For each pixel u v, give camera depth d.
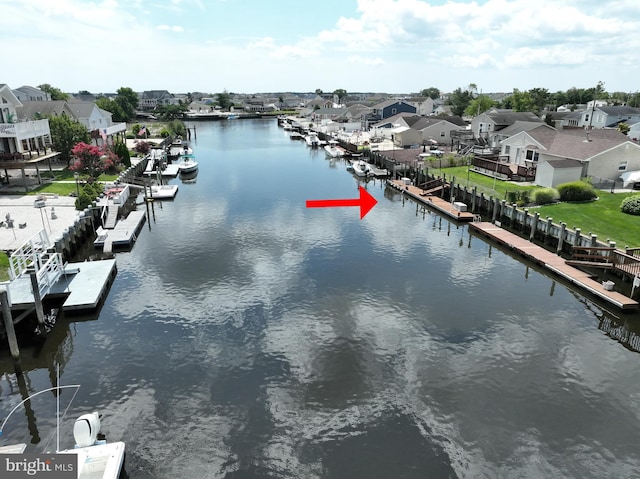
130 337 20.59
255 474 13.34
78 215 33.44
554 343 20.23
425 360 18.83
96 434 13.77
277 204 45.50
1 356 19.22
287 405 16.17
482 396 16.66
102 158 55.47
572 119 103.81
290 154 83.38
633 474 13.40
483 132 73.38
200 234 35.34
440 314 22.73
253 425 15.21
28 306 20.27
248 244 32.91
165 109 176.12
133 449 14.18
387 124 95.19
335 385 17.27
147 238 34.50
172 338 20.52
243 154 83.38
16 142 46.50
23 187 43.41
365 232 36.19
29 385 17.44
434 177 52.03
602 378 17.80
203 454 14.02
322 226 37.72
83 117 66.69
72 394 16.83
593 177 42.44
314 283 26.25
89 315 22.39
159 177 55.12
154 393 16.84
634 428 15.16
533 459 13.88
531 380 17.59
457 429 15.05
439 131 79.56
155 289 25.44
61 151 52.34
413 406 16.12
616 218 34.22
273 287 25.69
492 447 14.32
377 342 20.17
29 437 14.77
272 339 20.39
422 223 39.22
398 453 14.05
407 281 26.70
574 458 13.94
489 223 37.53
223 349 19.66
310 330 21.16
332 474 13.30
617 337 20.83
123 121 125.12
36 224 32.66
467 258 30.73
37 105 64.38
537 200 39.06
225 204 45.44
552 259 28.98
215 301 24.00
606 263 26.31
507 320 22.22
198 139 111.69
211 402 16.33
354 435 14.78
